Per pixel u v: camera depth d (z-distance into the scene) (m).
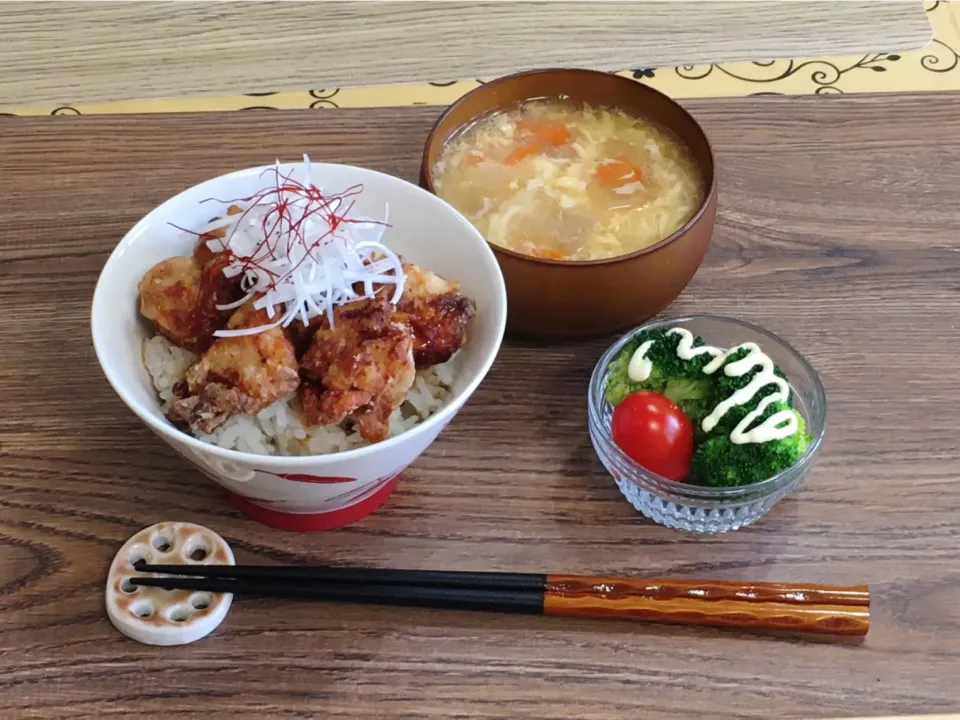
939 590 0.39
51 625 0.38
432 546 0.40
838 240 0.49
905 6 0.61
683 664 0.37
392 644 0.38
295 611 0.38
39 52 0.59
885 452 0.43
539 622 0.38
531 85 0.50
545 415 0.44
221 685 0.37
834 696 0.37
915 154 0.52
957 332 0.46
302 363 0.39
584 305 0.43
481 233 0.45
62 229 0.48
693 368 0.41
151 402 0.39
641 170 0.48
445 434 0.43
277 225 0.40
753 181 0.51
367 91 0.57
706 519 0.40
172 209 0.41
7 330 0.45
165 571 0.38
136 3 0.62
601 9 0.62
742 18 0.61
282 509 0.40
